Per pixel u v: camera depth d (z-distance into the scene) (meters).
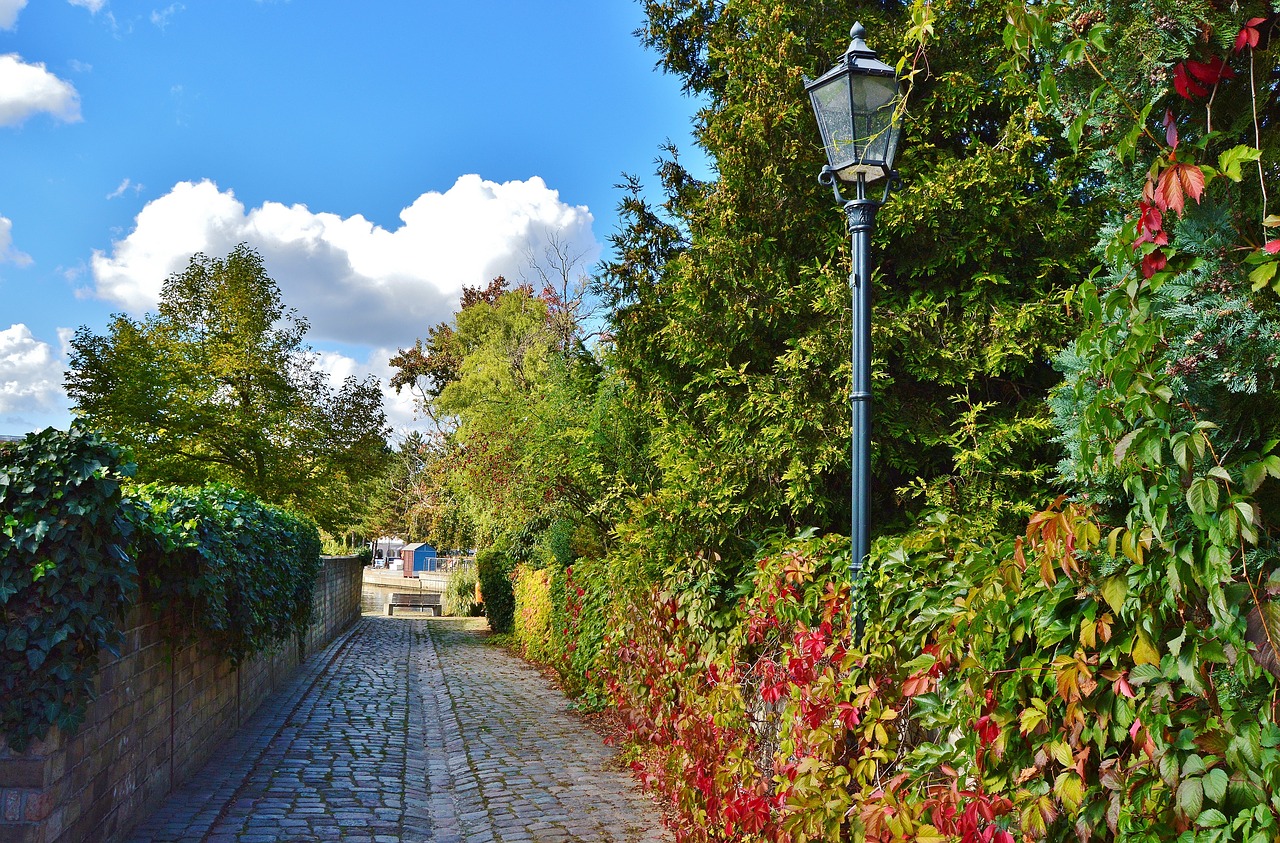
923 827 2.68
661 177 8.86
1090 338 2.12
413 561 59.34
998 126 6.54
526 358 22.67
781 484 6.10
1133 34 2.00
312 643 16.02
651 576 6.85
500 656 17.36
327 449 28.55
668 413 7.61
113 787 4.91
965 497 5.69
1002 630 2.51
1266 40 1.96
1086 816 2.14
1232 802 1.79
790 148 6.19
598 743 8.16
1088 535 2.09
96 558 4.22
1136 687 2.09
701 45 8.32
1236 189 1.93
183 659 6.43
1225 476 1.78
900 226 5.91
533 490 13.84
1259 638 1.79
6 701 3.94
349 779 6.70
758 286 6.33
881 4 7.14
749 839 4.27
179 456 25.69
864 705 3.33
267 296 28.42
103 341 25.09
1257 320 1.84
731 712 4.56
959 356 5.85
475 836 5.28
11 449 4.18
